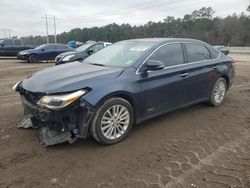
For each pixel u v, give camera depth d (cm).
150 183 323
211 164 366
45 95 385
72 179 331
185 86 529
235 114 578
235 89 840
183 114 570
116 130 428
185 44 552
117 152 399
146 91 456
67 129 389
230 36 8062
